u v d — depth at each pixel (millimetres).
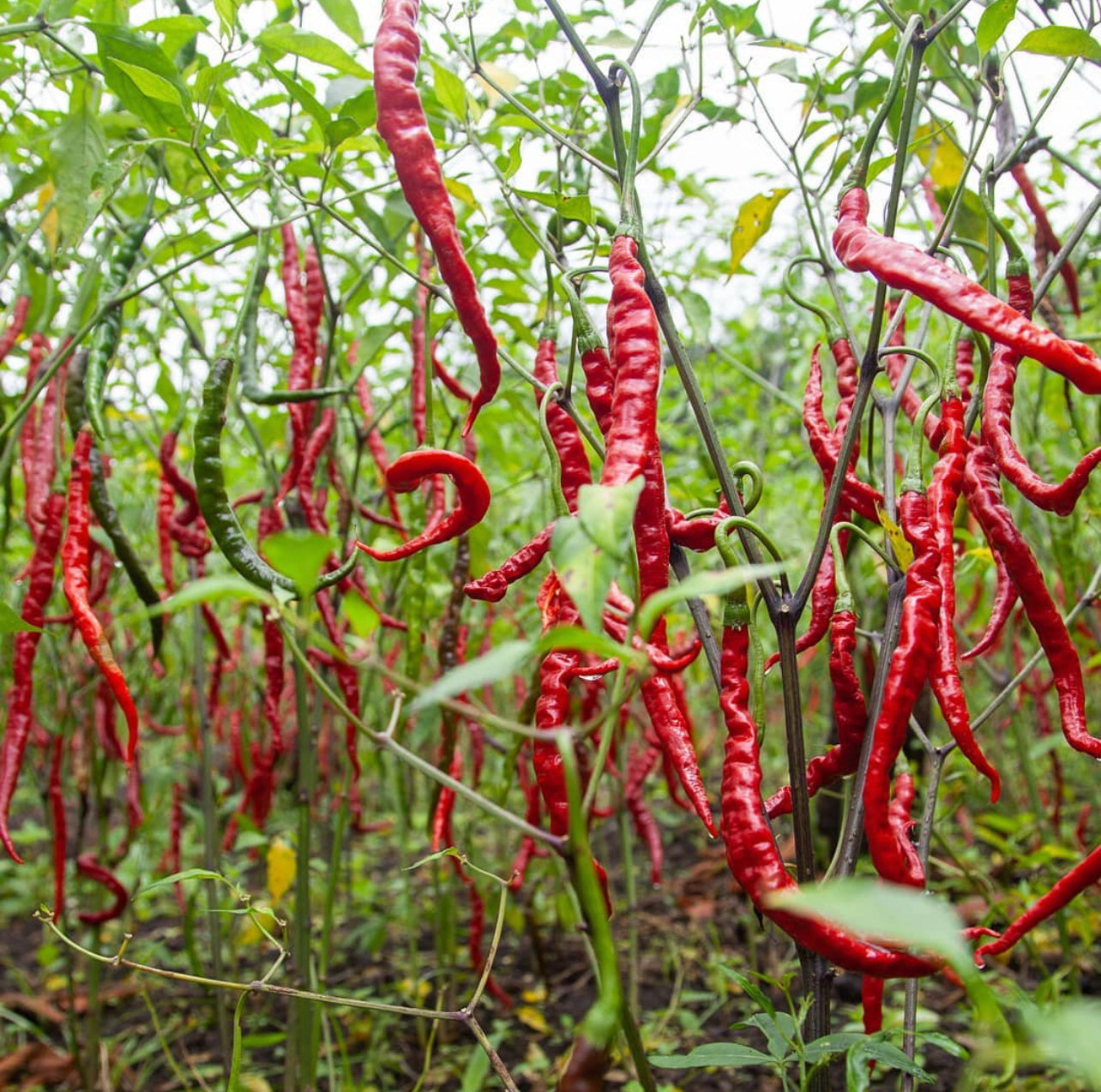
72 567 1694
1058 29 1341
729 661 1228
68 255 2189
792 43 1989
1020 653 3115
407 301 2305
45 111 2281
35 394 1795
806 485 3637
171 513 2262
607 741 1085
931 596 1210
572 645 803
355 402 2949
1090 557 2924
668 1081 2684
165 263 2701
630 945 3117
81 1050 3000
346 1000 1415
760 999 1405
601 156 2299
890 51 2092
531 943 3590
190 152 2117
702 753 4551
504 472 3760
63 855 2113
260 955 3609
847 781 1557
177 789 3129
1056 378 2766
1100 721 4043
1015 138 1932
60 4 1817
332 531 2396
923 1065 2539
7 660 2445
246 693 3672
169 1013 3277
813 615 1469
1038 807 2998
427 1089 2781
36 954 3676
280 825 4547
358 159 2395
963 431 1353
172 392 2771
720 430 3887
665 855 4488
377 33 1291
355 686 2291
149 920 4055
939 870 3430
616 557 879
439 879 3012
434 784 2232
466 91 1987
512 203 1965
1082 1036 548
